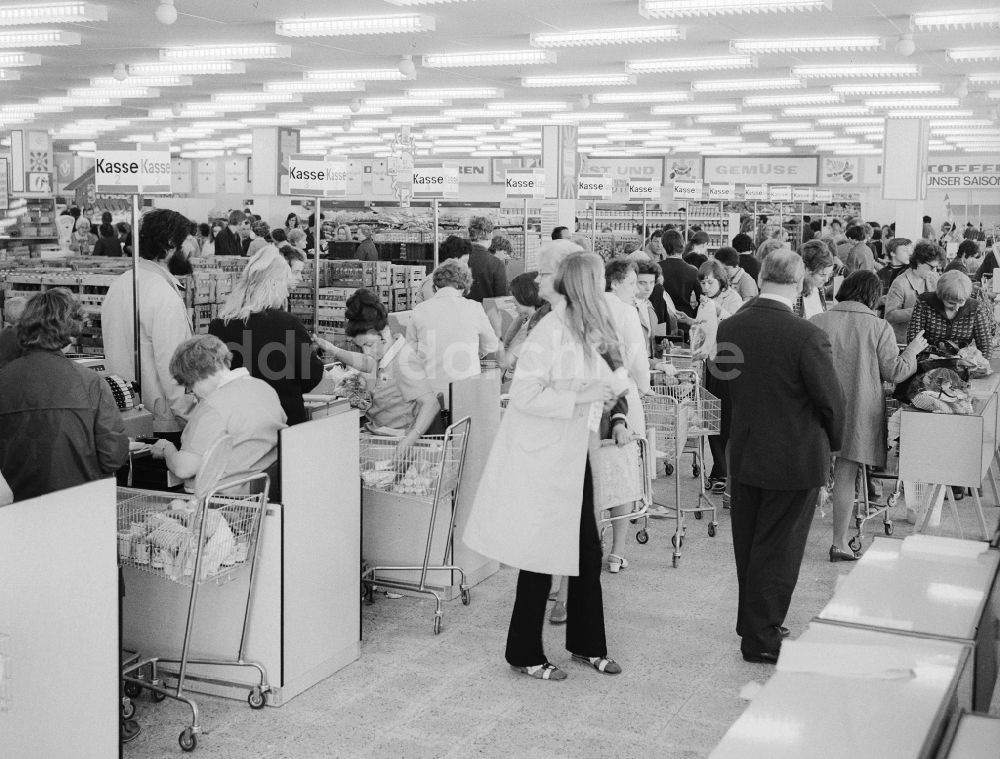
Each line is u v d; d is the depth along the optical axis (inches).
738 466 186.4
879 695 75.4
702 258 455.8
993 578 99.7
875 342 238.4
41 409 162.2
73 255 620.1
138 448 189.6
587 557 180.2
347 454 182.4
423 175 389.1
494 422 229.8
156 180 221.6
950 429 231.6
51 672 124.2
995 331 359.3
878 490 314.8
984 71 549.3
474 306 243.8
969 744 72.1
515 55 531.8
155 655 173.9
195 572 157.3
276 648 168.1
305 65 585.9
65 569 125.3
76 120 930.7
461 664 187.6
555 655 192.4
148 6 425.4
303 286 442.6
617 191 839.1
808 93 655.1
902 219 671.1
